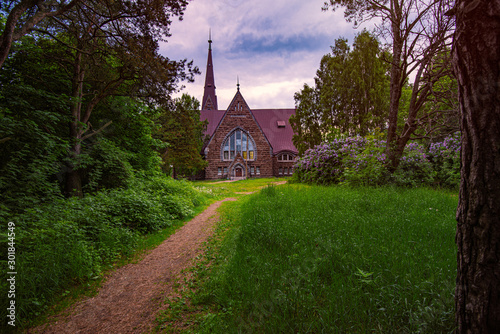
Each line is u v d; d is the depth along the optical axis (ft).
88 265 14.02
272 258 11.89
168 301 10.85
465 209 5.39
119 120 43.70
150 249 18.94
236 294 9.61
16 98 23.95
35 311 10.42
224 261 13.84
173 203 31.76
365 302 7.74
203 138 150.71
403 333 6.44
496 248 4.83
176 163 100.48
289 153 156.76
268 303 8.25
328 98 70.33
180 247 18.88
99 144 34.88
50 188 22.89
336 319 7.06
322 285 8.79
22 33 22.41
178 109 43.06
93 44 32.91
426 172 36.19
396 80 38.50
